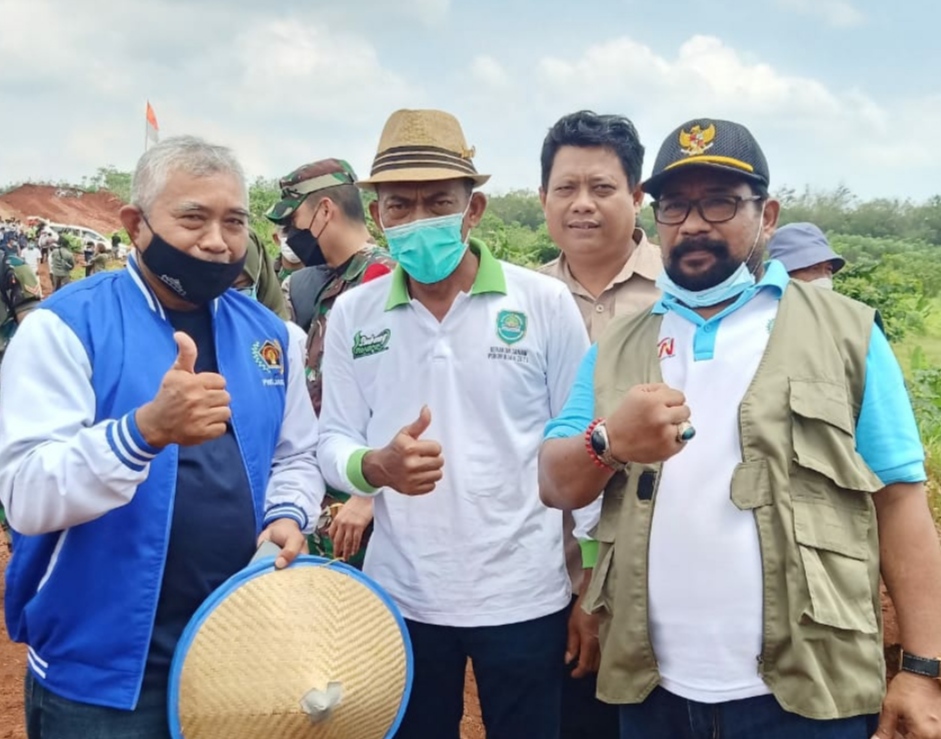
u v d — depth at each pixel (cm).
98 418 217
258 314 258
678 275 227
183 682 211
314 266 436
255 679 212
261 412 244
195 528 225
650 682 220
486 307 276
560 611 282
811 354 214
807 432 208
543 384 282
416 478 247
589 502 226
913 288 1542
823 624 199
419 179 264
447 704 284
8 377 214
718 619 211
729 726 211
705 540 213
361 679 223
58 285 2094
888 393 215
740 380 218
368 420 291
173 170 220
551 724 282
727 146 219
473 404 273
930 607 210
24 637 231
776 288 225
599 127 316
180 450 226
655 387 199
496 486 271
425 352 277
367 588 238
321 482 268
